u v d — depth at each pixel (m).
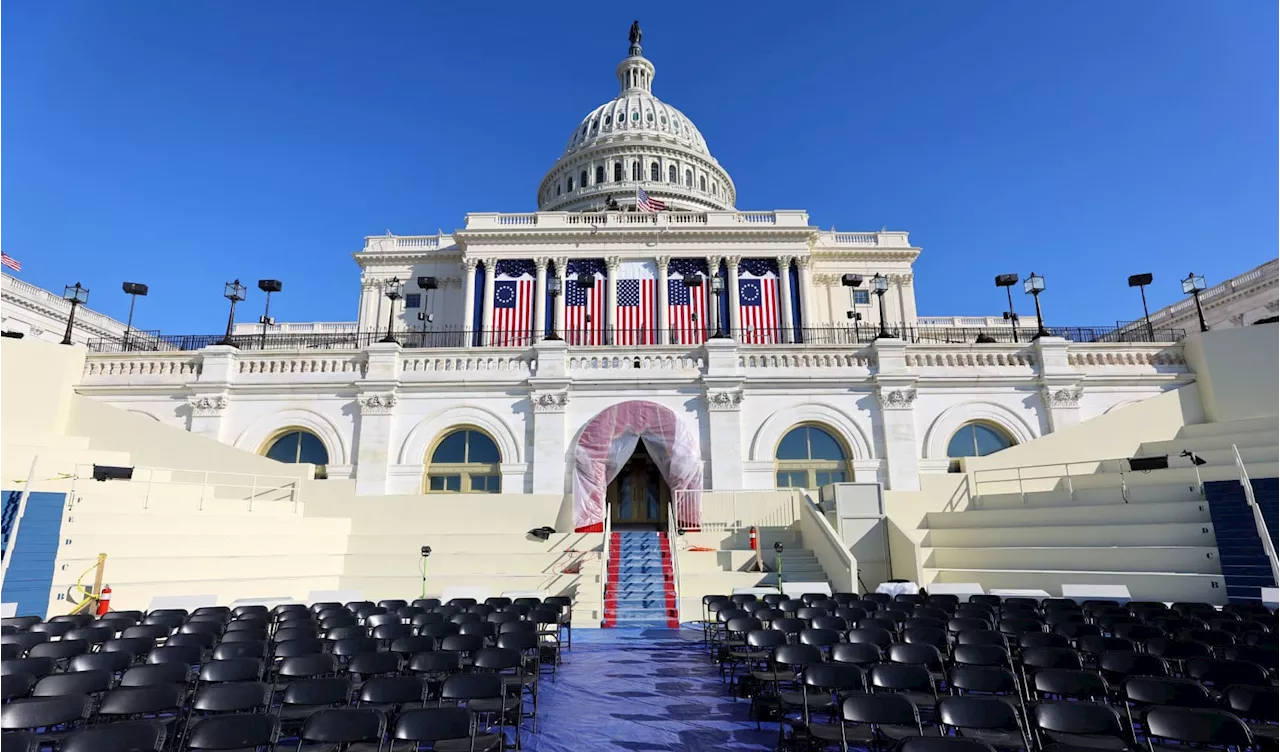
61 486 16.14
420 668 8.17
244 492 20.80
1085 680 7.09
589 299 43.62
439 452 22.83
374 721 6.13
